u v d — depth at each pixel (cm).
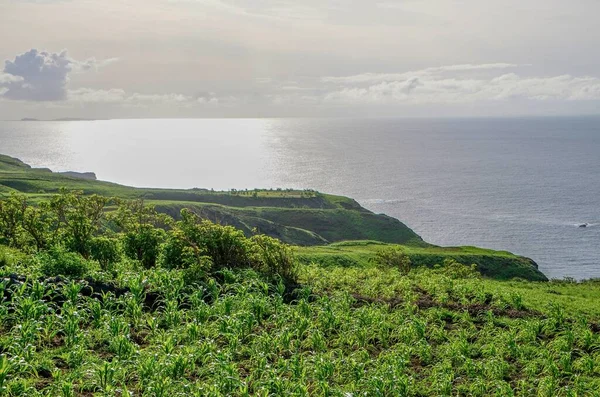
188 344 1404
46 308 1372
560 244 19025
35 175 19125
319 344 1539
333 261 5934
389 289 2338
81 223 2198
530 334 1845
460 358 1591
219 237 2159
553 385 1438
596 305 2602
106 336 1363
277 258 2205
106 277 1781
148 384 1118
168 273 1831
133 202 2398
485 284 3064
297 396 1179
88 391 1128
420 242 16000
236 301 1727
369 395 1282
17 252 2141
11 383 1019
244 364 1386
